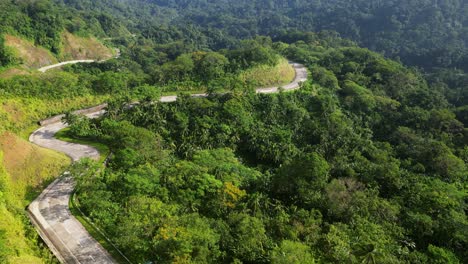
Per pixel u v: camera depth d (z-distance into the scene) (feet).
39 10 621.72
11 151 234.17
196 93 414.41
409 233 224.94
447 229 224.53
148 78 444.96
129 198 213.87
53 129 334.03
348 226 217.36
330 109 400.88
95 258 173.99
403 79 505.25
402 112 428.56
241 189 245.24
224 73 445.37
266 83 453.58
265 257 180.04
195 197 225.56
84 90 394.52
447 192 269.03
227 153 308.81
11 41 548.31
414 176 302.25
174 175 239.91
